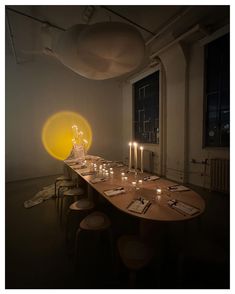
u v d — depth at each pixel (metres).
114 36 1.63
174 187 1.75
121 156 6.88
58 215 2.59
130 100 6.24
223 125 3.35
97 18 3.08
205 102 3.59
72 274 1.48
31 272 1.50
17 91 4.58
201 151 3.67
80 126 5.78
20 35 3.59
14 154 4.62
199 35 3.41
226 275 1.39
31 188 3.93
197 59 3.62
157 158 4.93
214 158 3.37
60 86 5.30
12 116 4.55
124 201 1.41
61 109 5.36
